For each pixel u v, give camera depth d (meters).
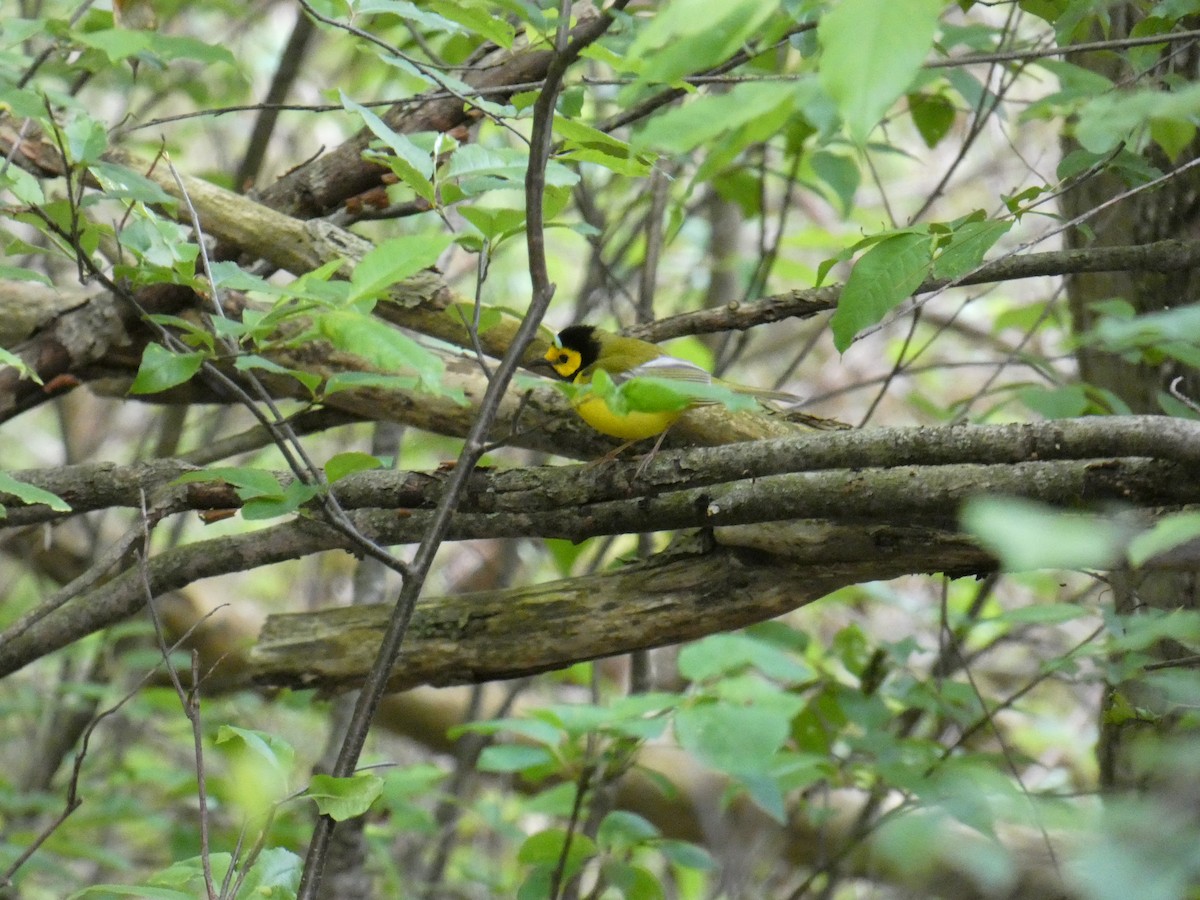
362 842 11.06
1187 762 3.23
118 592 8.12
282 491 5.71
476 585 17.67
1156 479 5.42
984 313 20.31
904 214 20.45
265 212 8.60
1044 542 2.65
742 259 15.19
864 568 7.04
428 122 8.87
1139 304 8.80
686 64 3.53
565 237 19.45
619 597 7.66
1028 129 18.48
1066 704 16.11
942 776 7.70
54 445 21.34
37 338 8.79
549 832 9.04
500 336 8.62
